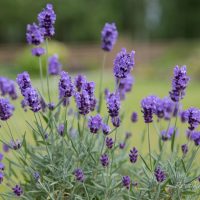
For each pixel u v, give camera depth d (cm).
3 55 515
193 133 64
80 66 454
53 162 65
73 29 696
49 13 67
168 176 64
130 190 63
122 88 80
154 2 753
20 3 628
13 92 77
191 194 63
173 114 76
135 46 522
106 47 78
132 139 112
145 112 62
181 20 754
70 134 67
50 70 80
